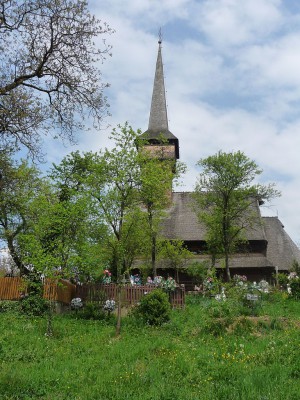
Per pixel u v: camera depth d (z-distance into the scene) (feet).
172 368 50.47
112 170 83.92
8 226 112.27
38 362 57.52
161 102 207.21
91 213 85.10
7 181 57.00
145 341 69.67
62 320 87.04
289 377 43.78
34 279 94.94
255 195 127.03
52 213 91.45
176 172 122.83
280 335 67.97
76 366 54.24
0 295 102.68
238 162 123.75
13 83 48.67
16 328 78.48
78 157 115.34
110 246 85.97
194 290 139.44
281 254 166.30
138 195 88.58
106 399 41.29
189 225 167.22
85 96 51.85
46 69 50.06
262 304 93.15
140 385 44.93
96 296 103.96
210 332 73.51
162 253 127.44
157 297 86.12
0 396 41.14
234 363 51.37
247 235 158.40
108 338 73.46
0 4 46.62
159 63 215.72
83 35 49.85
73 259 84.74
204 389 42.55
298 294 104.99
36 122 49.70
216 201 126.52
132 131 85.25
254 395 38.75
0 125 47.83
